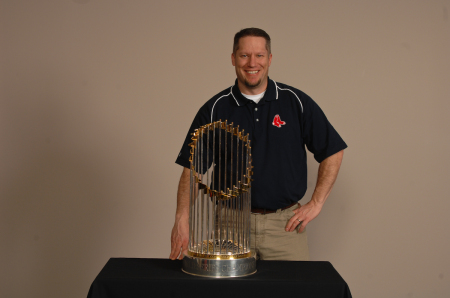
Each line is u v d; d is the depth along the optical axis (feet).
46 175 8.48
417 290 8.25
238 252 4.69
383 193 8.27
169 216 8.50
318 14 8.38
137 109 8.48
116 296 4.34
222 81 8.46
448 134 8.20
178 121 8.49
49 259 8.49
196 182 4.79
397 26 8.27
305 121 6.12
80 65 8.45
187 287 4.33
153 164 8.49
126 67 8.48
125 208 8.51
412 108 8.23
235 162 6.02
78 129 8.47
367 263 8.30
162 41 8.50
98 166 8.48
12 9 8.44
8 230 8.47
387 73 8.27
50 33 8.45
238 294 4.33
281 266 4.96
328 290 4.31
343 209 8.33
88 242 8.50
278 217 6.11
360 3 8.32
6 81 8.45
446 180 8.21
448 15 8.21
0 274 8.48
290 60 8.38
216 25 8.48
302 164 6.23
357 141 8.29
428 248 8.23
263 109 6.13
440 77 8.21
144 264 5.00
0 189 8.47
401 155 8.25
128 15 8.48
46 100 8.45
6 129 8.47
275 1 8.42
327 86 8.35
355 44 8.32
